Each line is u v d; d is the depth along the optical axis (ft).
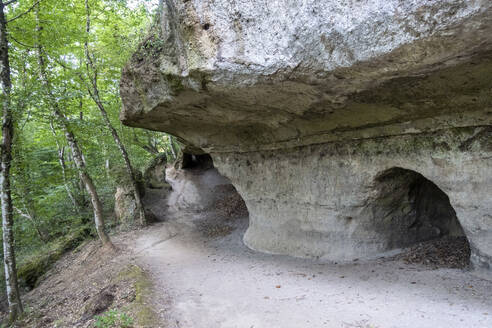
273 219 30.12
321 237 25.81
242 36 14.93
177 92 19.72
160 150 95.71
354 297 18.11
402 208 23.49
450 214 24.25
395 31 10.43
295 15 13.12
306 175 26.12
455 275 17.75
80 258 39.24
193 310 19.35
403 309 15.79
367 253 23.41
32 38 31.42
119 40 40.70
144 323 17.16
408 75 12.48
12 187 36.65
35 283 39.47
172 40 18.45
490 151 15.17
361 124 19.69
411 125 17.75
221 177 62.13
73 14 41.29
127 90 25.52
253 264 27.14
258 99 18.12
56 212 53.67
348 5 11.41
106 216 52.85
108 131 48.42
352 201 22.99
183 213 51.93
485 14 8.62
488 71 11.94
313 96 16.33
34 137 53.72
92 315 21.17
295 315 17.25
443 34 9.55
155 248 37.09
